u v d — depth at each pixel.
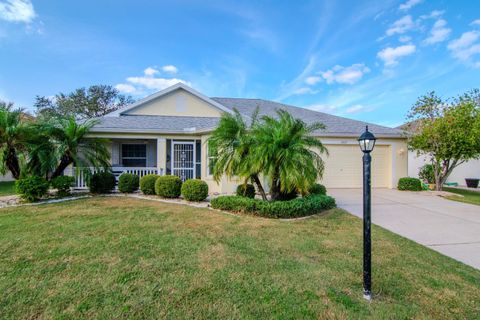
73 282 3.39
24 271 3.67
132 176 10.98
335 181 13.63
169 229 5.73
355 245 4.98
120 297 3.08
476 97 12.83
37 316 2.73
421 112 12.92
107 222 6.23
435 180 13.08
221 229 5.81
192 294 3.17
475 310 2.98
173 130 12.57
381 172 13.86
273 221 6.63
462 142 11.48
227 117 7.91
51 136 9.68
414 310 2.94
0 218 6.53
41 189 8.87
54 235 5.20
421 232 5.95
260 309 2.90
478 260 4.42
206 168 12.44
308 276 3.67
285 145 7.20
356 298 3.15
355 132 13.52
